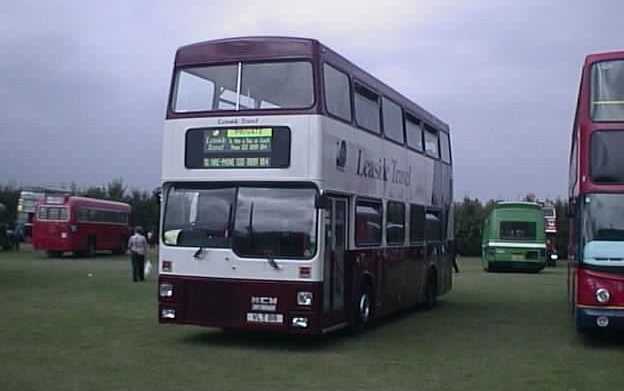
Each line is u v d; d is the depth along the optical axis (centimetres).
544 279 3206
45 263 3931
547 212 4691
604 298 1252
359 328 1383
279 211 1191
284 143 1186
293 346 1273
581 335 1460
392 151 1573
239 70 1227
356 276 1349
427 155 1880
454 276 3444
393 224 1584
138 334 1388
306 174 1174
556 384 994
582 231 1280
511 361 1166
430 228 1914
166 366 1073
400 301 1645
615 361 1177
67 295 2128
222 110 1227
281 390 926
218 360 1130
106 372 1021
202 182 1231
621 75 1287
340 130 1263
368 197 1412
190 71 1261
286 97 1195
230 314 1198
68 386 926
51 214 4544
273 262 1177
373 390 934
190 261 1225
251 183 1205
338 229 1280
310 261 1166
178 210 1246
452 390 945
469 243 6150
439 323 1639
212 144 1226
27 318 1600
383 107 1521
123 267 3550
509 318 1739
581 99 1307
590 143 1285
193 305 1220
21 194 6325
